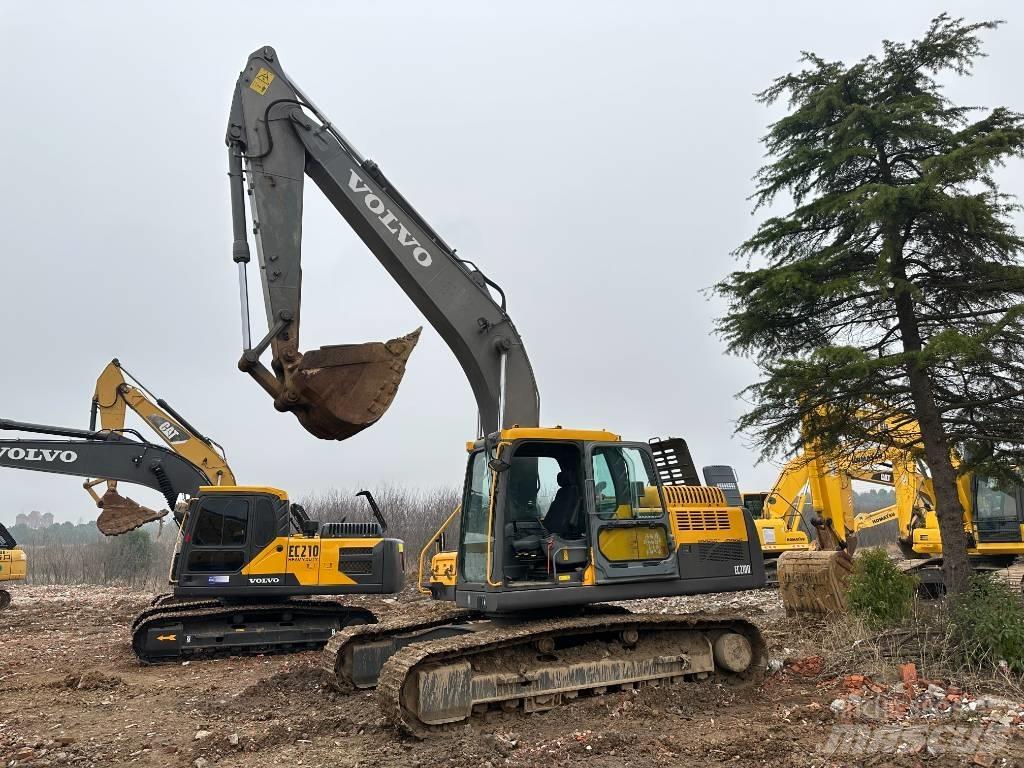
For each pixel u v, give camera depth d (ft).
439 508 108.58
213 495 40.29
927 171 29.12
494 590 23.85
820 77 33.37
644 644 27.12
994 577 36.63
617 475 26.61
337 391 25.63
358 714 24.12
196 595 39.27
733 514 28.63
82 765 20.47
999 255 31.40
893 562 34.58
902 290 31.07
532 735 22.00
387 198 28.66
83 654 41.06
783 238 34.35
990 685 25.27
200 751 21.15
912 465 39.88
